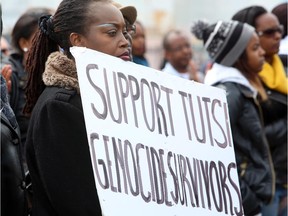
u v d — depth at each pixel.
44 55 3.06
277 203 4.59
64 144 2.70
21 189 2.77
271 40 4.83
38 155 2.72
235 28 4.38
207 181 2.91
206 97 2.99
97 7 2.82
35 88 3.10
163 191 2.75
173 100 2.87
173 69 6.61
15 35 4.37
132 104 2.74
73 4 2.84
